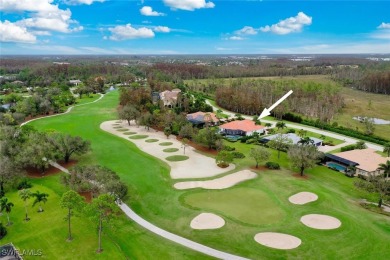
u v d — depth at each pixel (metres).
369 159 92.19
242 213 62.59
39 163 80.50
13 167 74.50
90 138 118.00
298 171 87.88
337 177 85.75
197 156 99.69
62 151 87.62
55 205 64.94
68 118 151.88
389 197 65.94
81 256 49.28
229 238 54.06
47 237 54.00
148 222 59.69
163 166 89.69
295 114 167.50
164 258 48.88
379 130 138.88
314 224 58.22
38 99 160.75
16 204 65.50
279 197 69.56
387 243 52.50
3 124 120.81
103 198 51.78
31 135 89.31
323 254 49.69
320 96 179.75
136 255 49.72
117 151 102.94
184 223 59.06
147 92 174.62
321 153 89.94
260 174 83.75
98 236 54.16
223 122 146.75
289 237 54.22
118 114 142.62
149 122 132.38
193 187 75.38
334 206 65.50
